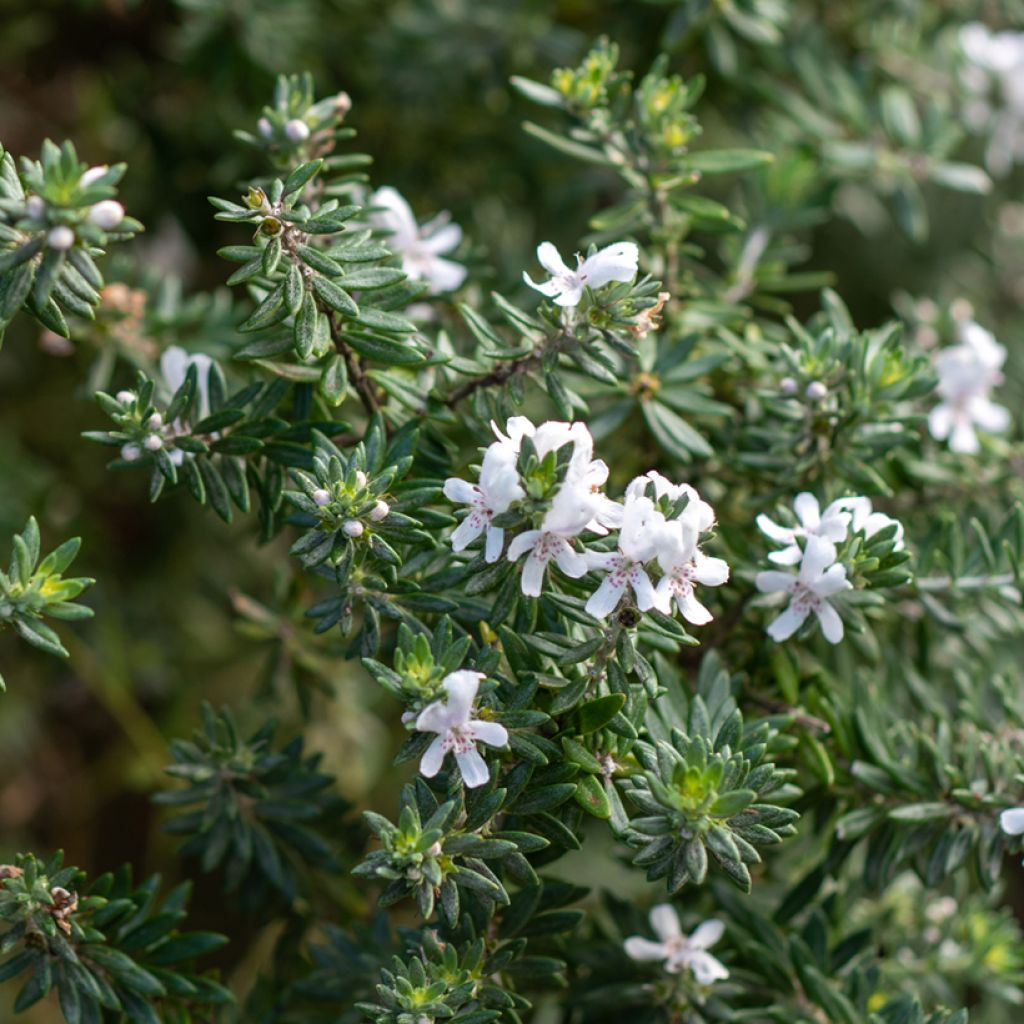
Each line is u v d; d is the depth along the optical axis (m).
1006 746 0.67
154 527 0.93
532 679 0.62
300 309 0.62
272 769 0.68
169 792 0.68
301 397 0.67
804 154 0.77
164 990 0.65
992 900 0.74
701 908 0.70
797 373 0.67
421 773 0.60
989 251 0.94
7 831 0.92
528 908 0.65
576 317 0.63
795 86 0.84
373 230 0.68
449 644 0.61
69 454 0.92
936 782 0.67
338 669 0.80
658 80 0.71
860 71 0.82
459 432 0.71
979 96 0.85
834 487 0.68
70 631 0.86
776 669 0.67
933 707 0.69
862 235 0.94
